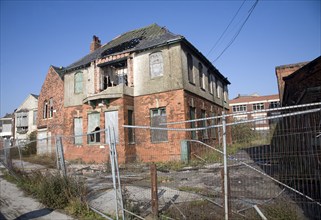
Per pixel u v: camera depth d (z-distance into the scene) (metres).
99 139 16.06
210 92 20.11
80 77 19.30
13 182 9.91
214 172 8.37
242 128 5.61
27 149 12.65
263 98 53.09
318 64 9.02
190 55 16.41
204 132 16.09
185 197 6.51
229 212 4.48
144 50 15.85
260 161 5.44
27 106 33.59
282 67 22.81
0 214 6.10
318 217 4.71
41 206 6.61
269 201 5.48
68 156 18.78
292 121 5.28
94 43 23.56
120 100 15.06
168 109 14.64
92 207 6.12
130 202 5.96
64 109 19.92
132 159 10.15
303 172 5.23
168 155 10.79
